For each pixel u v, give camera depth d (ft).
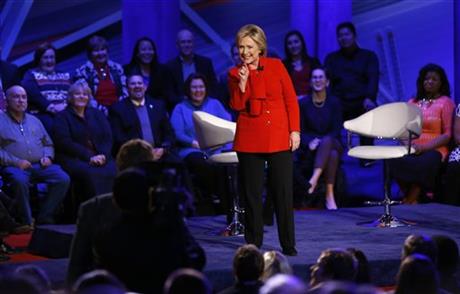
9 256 64.80
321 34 99.09
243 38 53.21
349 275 38.63
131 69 88.69
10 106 77.36
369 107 88.79
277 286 25.85
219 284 49.85
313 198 84.12
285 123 53.88
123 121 81.41
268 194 66.18
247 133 53.98
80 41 96.17
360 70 90.94
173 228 36.47
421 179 81.61
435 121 83.30
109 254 36.29
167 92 88.28
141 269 36.11
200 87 82.23
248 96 53.62
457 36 92.89
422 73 84.43
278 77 53.83
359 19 99.30
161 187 35.91
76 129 78.59
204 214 80.02
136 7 96.32
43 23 95.04
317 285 36.81
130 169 35.96
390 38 98.68
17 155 76.79
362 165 87.56
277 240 60.34
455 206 77.05
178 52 97.45
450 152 82.69
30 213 74.84
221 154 64.69
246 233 55.47
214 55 99.71
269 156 54.03
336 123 86.02
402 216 71.61
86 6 96.12
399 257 53.83
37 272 32.27
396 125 70.44
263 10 99.71
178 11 97.76
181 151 82.07
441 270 42.98
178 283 28.07
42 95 82.89
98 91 85.71
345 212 74.54
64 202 78.28
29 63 94.79
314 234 63.62
